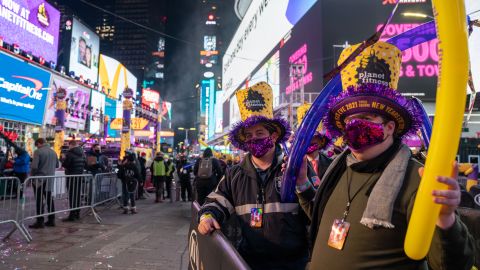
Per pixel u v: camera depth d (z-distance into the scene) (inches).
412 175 56.0
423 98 957.2
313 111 76.0
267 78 1376.7
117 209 411.5
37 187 279.6
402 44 73.6
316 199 70.9
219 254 77.5
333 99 66.7
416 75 965.2
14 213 268.8
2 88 1044.5
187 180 489.1
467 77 36.6
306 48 1104.2
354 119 60.7
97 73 1911.9
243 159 108.7
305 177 82.9
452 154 38.4
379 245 54.7
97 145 408.5
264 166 104.4
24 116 1150.3
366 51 65.9
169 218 347.3
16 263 189.2
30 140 1190.9
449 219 45.7
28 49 1195.9
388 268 53.6
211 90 3535.9
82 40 1760.6
